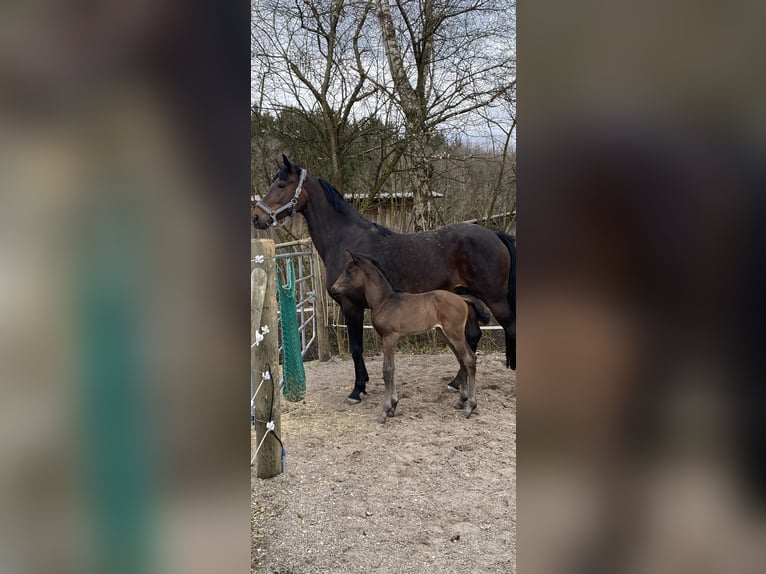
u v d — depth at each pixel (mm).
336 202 3369
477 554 1682
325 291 4992
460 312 2986
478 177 5840
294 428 2885
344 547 1721
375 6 5254
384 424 2939
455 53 5398
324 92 5426
